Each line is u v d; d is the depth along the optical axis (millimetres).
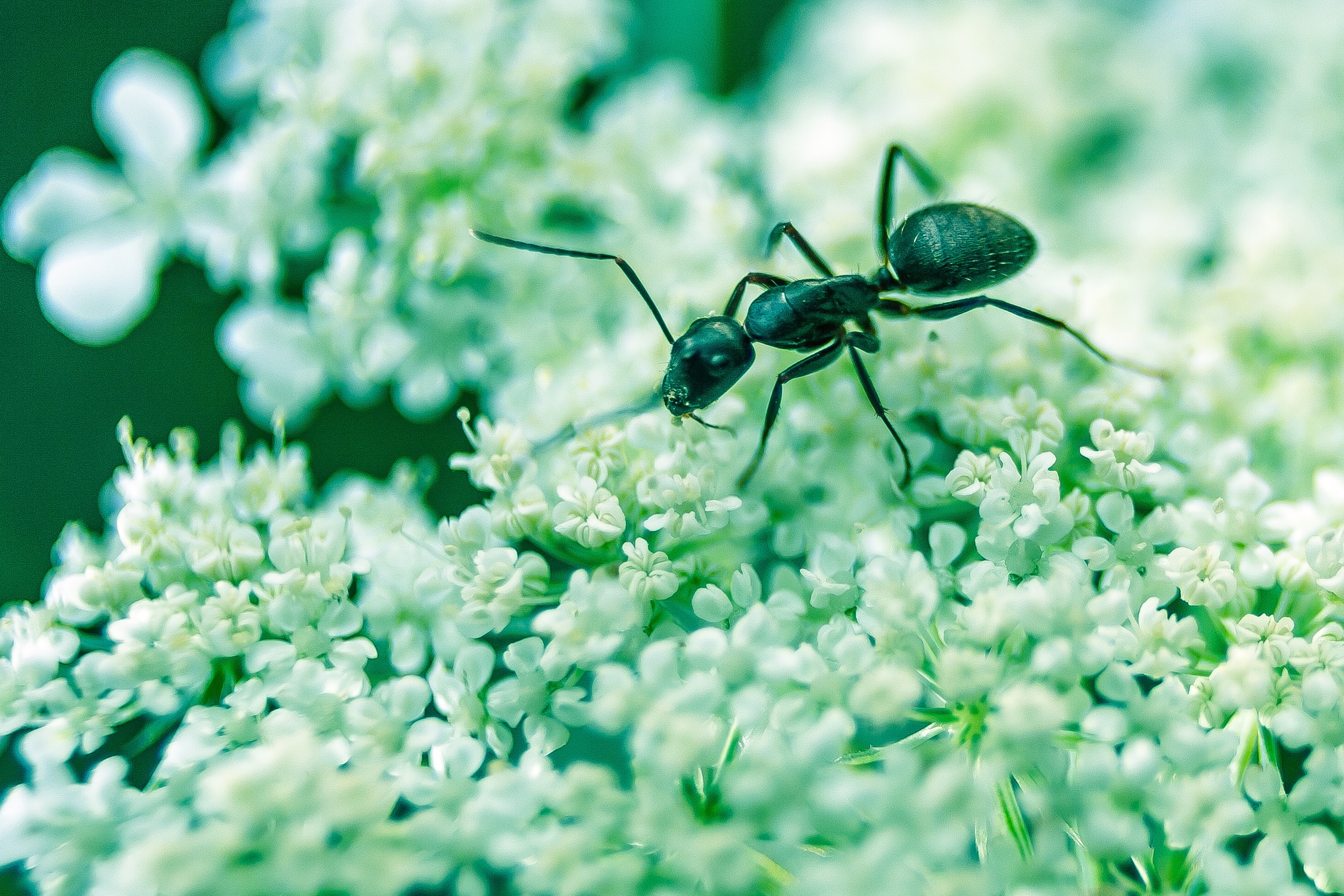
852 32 90
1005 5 90
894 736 71
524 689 71
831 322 77
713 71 89
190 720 70
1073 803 69
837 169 84
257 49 83
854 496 75
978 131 88
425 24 81
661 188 83
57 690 71
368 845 68
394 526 75
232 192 81
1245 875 69
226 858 67
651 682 69
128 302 82
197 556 72
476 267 80
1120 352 76
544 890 68
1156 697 69
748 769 68
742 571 71
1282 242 80
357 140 81
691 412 75
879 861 67
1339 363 78
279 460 74
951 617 71
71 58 85
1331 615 71
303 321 81
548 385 77
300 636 71
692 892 68
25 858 70
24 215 81
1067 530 71
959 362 76
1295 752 74
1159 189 87
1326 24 87
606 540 72
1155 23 91
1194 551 71
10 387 83
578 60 83
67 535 74
